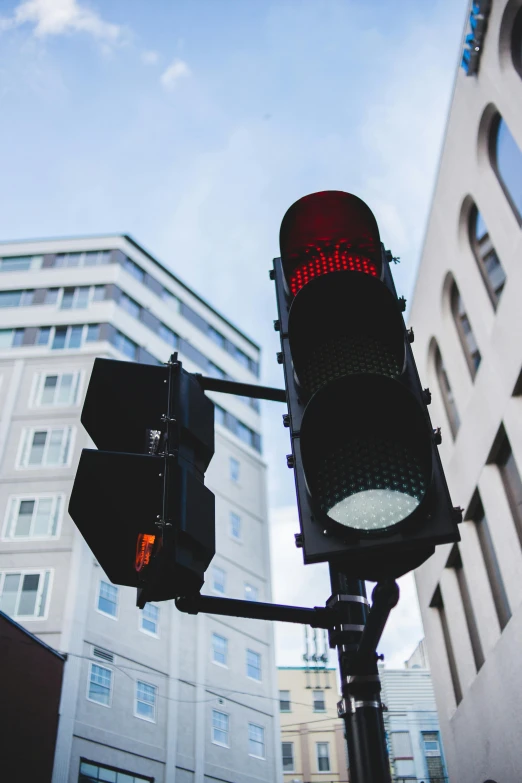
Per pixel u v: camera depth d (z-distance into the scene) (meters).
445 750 15.90
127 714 28.19
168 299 45.97
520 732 11.41
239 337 50.81
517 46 12.73
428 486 2.27
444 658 16.27
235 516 40.94
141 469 2.84
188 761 29.50
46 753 20.52
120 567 2.92
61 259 43.97
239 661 35.16
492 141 13.95
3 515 31.88
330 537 2.31
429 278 17.28
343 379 2.51
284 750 51.62
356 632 2.71
